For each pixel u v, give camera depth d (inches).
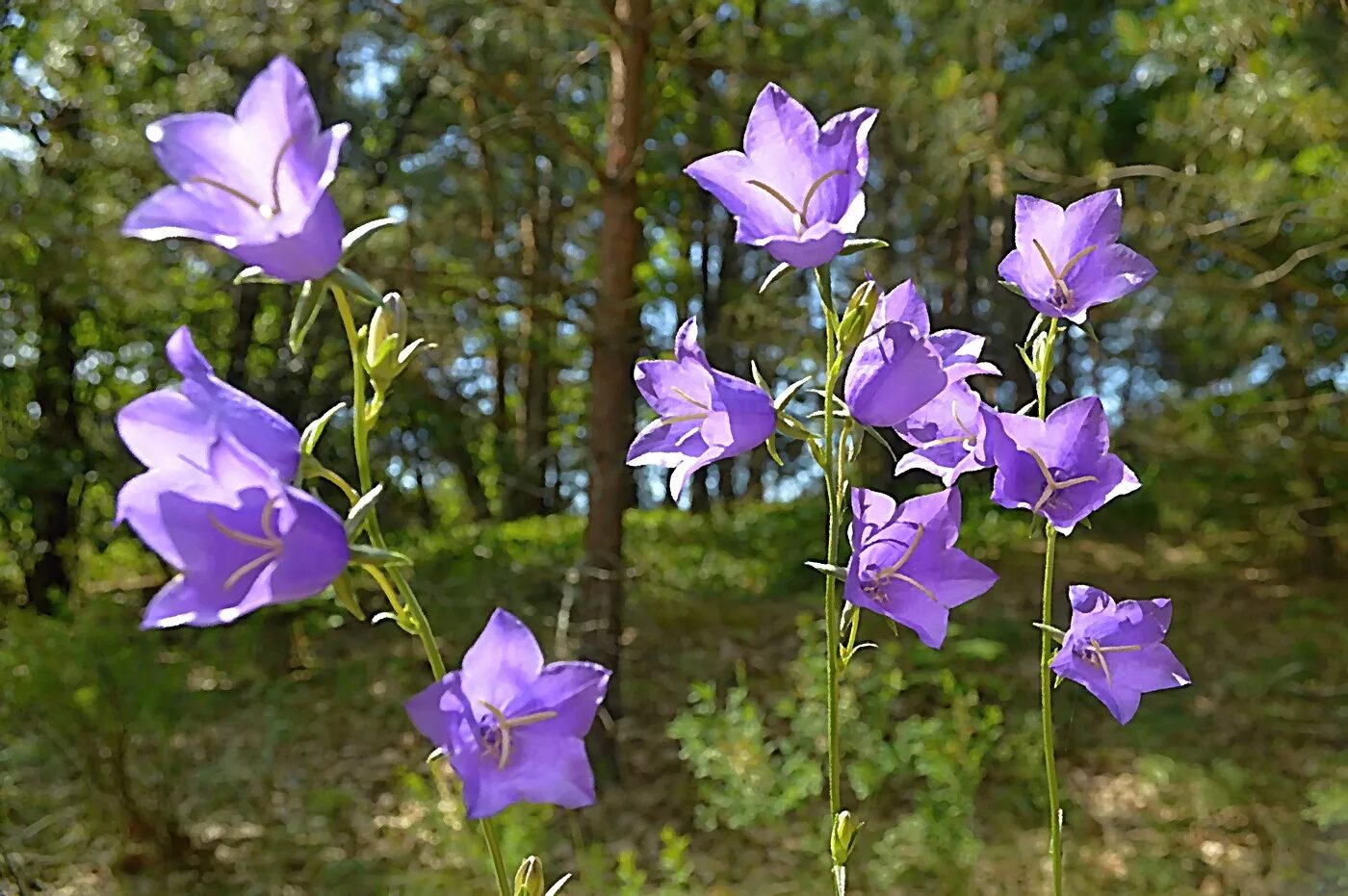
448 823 179.8
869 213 377.4
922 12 270.2
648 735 245.3
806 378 59.5
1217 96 212.2
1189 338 353.4
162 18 247.6
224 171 42.8
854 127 56.4
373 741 250.4
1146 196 272.1
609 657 231.8
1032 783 204.7
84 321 328.8
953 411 65.5
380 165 368.5
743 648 296.4
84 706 199.6
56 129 243.3
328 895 178.7
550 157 360.8
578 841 191.9
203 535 40.1
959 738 186.2
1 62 247.4
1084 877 180.1
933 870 175.6
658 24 221.1
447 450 388.2
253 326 390.3
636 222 233.8
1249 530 366.9
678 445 63.4
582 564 234.8
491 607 288.8
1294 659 278.8
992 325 406.3
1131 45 214.4
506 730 45.6
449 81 280.1
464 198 386.6
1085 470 62.4
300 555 40.0
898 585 58.9
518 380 533.3
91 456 319.3
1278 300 273.7
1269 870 179.6
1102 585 359.9
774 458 59.4
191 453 43.2
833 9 264.7
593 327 231.9
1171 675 66.6
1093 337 66.7
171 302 295.0
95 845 195.9
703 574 372.5
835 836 57.0
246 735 247.3
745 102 250.1
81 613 269.3
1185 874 178.9
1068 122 316.8
